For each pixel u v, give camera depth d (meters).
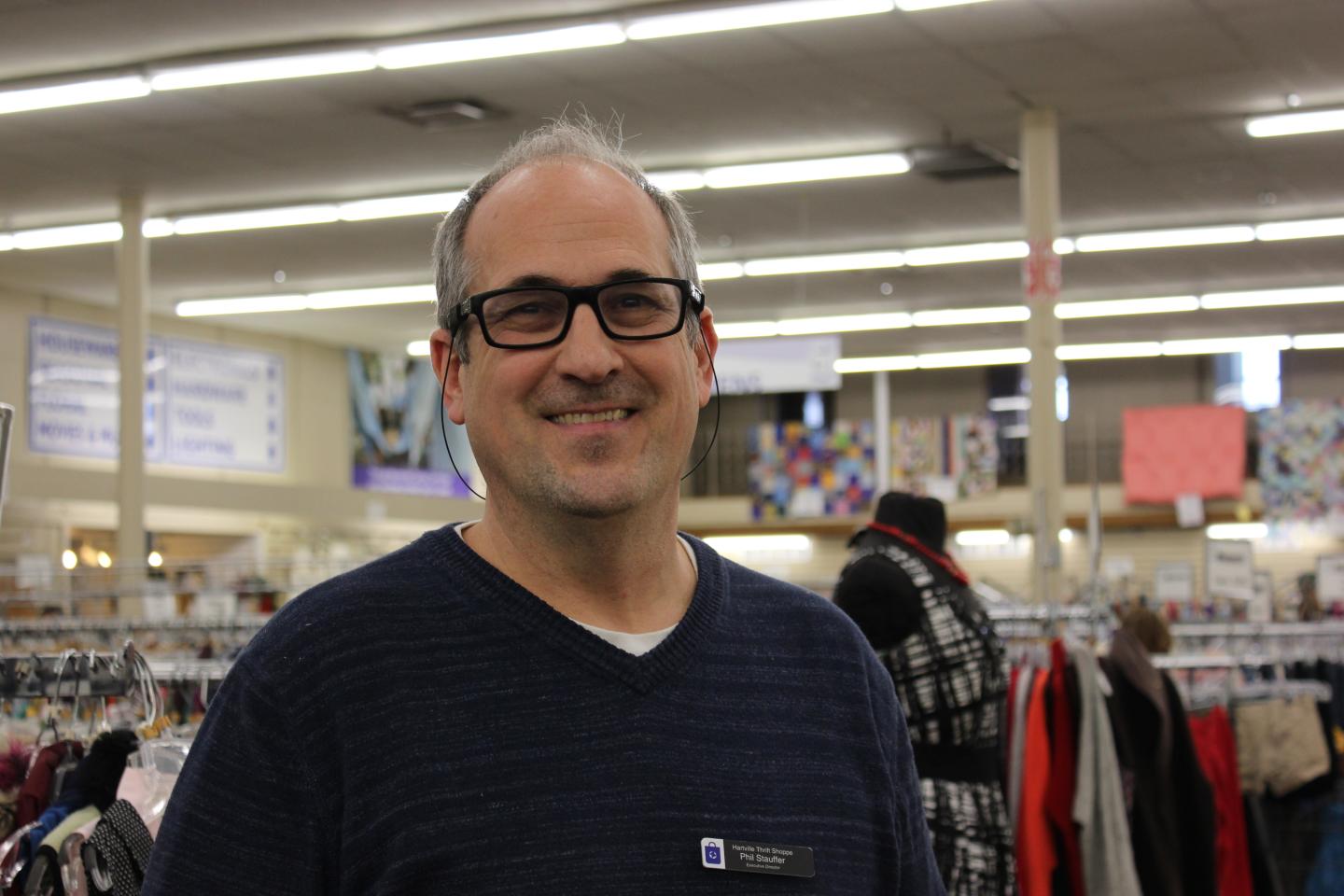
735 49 9.83
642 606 1.46
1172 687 4.19
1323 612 11.32
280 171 12.53
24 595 11.38
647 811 1.33
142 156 12.06
